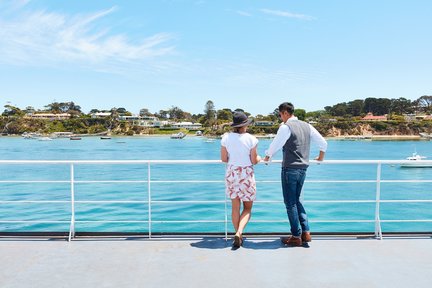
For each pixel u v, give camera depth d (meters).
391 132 175.25
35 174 29.08
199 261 3.70
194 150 77.19
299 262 3.67
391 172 32.22
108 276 3.33
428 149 84.75
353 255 3.88
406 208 14.60
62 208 13.56
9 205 14.19
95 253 3.96
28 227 10.88
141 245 4.22
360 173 30.45
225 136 4.18
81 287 3.10
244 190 4.14
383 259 3.76
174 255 3.88
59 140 148.75
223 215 12.58
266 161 4.21
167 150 77.12
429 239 4.43
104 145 102.56
